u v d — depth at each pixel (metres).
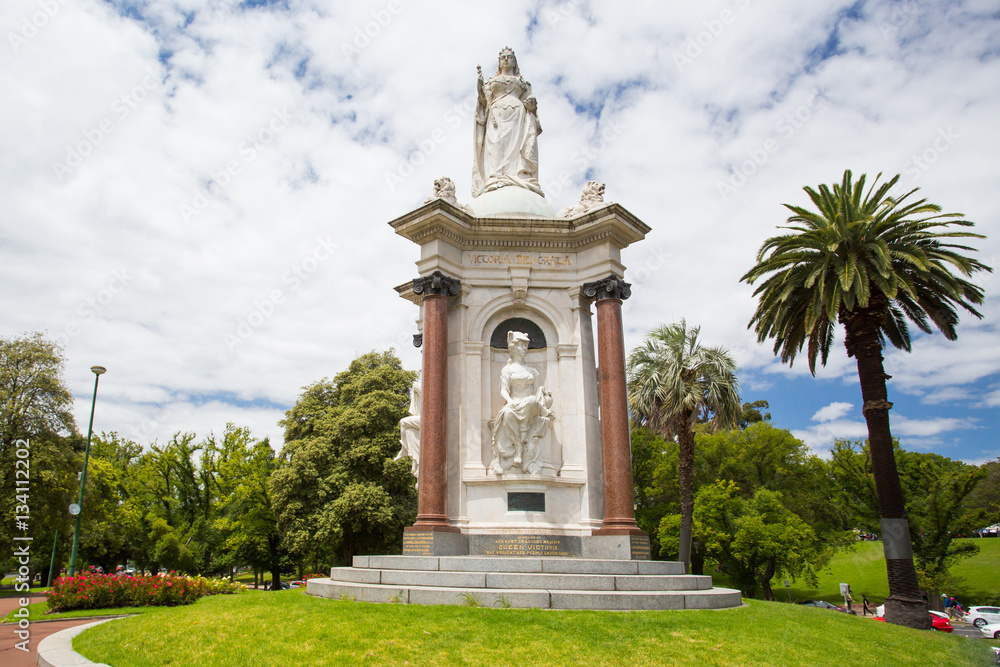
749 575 48.00
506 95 23.22
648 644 10.73
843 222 24.66
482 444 18.98
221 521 54.75
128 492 60.19
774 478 57.31
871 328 25.52
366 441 44.12
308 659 9.71
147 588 21.33
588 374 19.66
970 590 57.75
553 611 12.49
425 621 11.45
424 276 19.44
